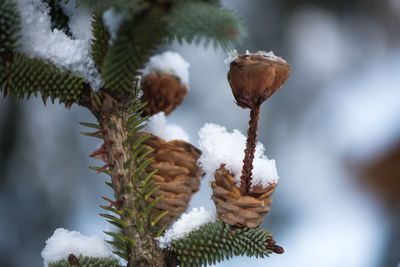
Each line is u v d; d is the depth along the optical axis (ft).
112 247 3.28
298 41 8.57
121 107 3.16
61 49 3.09
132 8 2.86
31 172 7.73
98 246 3.27
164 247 3.21
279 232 8.43
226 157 3.22
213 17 2.81
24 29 3.04
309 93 8.61
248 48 8.40
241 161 3.21
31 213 7.70
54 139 7.84
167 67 3.45
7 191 7.67
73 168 7.89
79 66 3.10
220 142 3.26
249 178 3.17
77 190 7.91
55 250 3.26
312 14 8.69
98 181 7.99
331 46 8.72
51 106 7.82
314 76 8.63
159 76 3.44
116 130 3.17
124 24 2.95
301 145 8.58
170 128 3.39
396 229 4.87
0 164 7.65
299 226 8.45
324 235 8.35
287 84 8.58
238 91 3.12
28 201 7.72
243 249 3.22
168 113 3.50
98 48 3.07
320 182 8.55
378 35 8.91
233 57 3.17
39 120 7.79
